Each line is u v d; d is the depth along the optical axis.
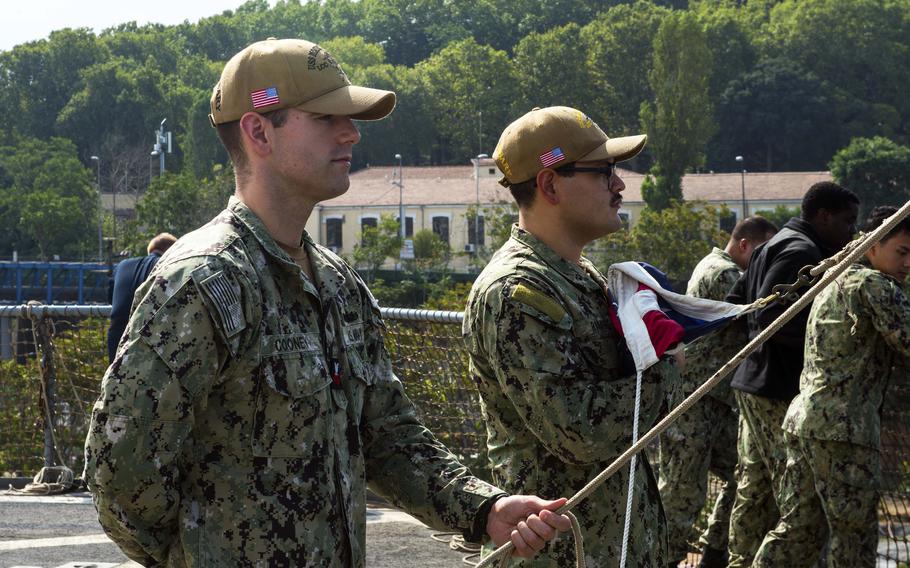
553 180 3.38
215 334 2.34
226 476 2.37
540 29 168.75
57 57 149.62
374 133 134.38
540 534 2.62
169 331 2.31
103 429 2.29
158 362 2.30
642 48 130.38
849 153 90.50
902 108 135.75
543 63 131.50
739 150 127.69
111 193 124.62
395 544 6.41
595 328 3.28
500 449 3.36
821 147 126.38
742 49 135.25
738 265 6.97
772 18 149.88
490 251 78.88
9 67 149.50
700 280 6.69
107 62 148.62
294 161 2.53
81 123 141.62
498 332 3.20
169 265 2.37
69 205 108.12
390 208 85.75
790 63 128.62
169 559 2.44
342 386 2.56
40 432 8.41
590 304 3.32
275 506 2.38
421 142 135.38
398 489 2.74
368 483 2.79
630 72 130.25
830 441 4.87
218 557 2.36
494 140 133.62
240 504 2.37
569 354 3.16
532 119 3.42
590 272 3.51
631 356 3.21
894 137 129.12
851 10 136.12
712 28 135.00
